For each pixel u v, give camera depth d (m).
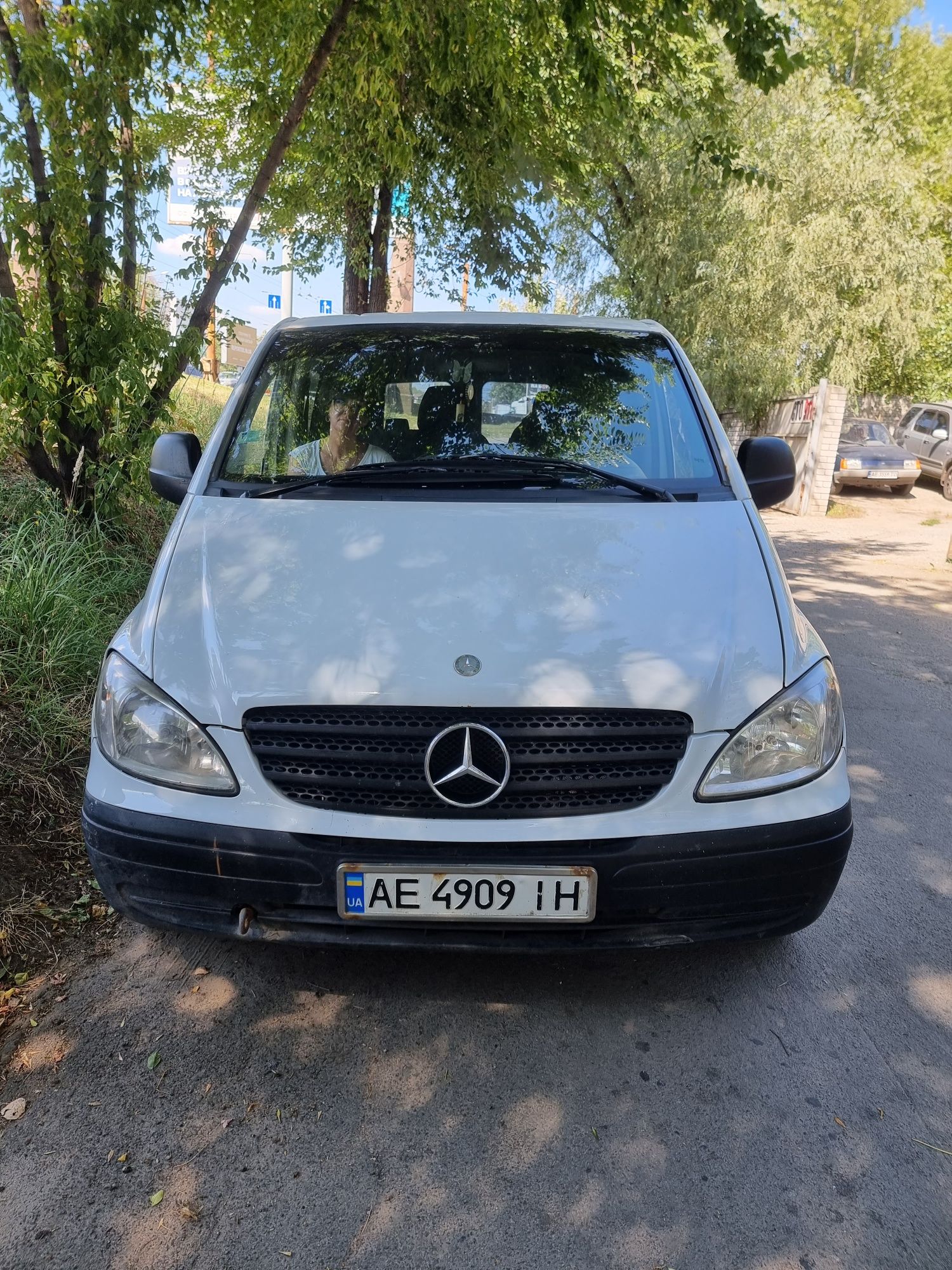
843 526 15.30
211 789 2.37
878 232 18.33
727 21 5.17
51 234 5.21
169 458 3.40
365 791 2.37
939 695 6.09
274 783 2.38
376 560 2.71
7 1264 1.88
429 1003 2.73
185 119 9.46
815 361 19.75
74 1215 2.00
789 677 2.51
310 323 3.99
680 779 2.37
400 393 3.59
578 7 5.79
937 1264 1.94
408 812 2.35
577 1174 2.14
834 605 8.91
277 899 2.36
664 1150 2.22
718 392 18.23
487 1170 2.15
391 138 7.75
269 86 7.79
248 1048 2.52
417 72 7.73
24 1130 2.21
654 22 6.70
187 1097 2.33
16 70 5.00
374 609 2.53
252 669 2.41
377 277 9.55
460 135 8.63
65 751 3.85
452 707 2.34
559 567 2.69
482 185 9.01
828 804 2.46
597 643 2.45
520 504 3.02
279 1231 1.98
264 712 2.38
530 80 8.45
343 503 3.02
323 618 2.52
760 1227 2.02
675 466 3.36
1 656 4.18
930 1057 2.58
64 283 5.37
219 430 3.44
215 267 5.86
